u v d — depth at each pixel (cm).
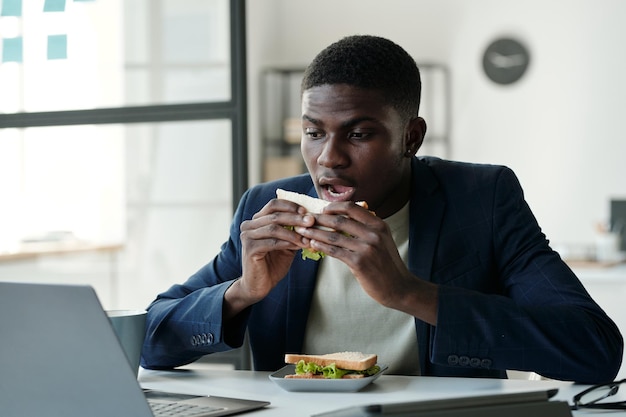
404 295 112
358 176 121
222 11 492
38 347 89
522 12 616
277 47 663
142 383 123
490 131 622
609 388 111
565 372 116
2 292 88
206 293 131
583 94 604
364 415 79
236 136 240
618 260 457
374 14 646
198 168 470
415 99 128
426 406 80
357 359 113
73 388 89
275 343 140
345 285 138
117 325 116
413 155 135
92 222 390
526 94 615
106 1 421
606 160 600
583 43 603
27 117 245
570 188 607
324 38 655
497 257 137
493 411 82
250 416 96
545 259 133
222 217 467
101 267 411
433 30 634
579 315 119
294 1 660
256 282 123
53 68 260
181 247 457
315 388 111
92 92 274
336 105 118
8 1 228
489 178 141
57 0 230
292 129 632
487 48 622
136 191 437
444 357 116
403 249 139
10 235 331
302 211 113
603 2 598
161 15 471
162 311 134
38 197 323
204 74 492
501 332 115
